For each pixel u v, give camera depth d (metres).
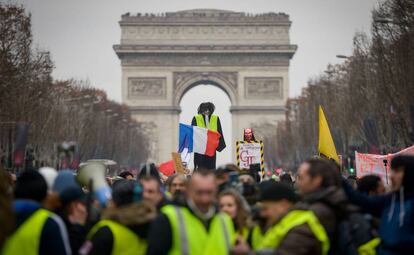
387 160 77.12
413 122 151.62
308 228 31.64
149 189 39.06
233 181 44.12
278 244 32.03
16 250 32.12
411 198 35.59
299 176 34.72
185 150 71.31
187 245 31.33
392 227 35.66
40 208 33.09
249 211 38.94
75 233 37.12
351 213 33.66
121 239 35.69
